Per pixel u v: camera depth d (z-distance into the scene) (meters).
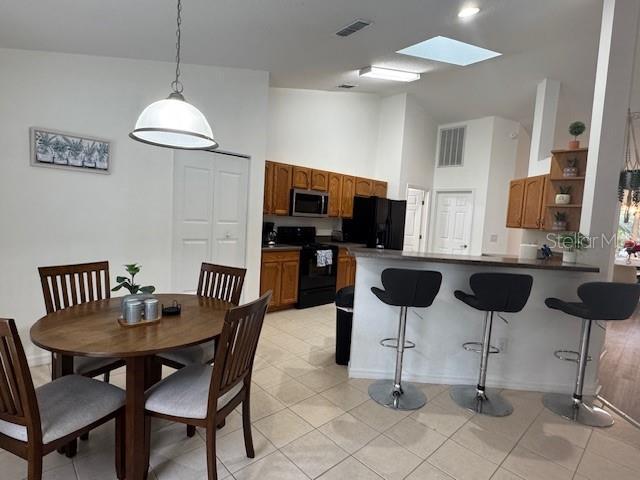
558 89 4.59
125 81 3.09
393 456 2.00
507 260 2.84
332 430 2.20
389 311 2.89
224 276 2.58
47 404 1.52
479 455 2.05
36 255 2.75
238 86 3.79
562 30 3.23
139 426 1.63
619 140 2.75
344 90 5.39
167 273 3.46
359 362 2.91
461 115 6.16
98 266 2.41
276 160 5.10
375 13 2.68
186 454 1.93
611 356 3.70
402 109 5.87
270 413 2.36
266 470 1.84
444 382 2.90
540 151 4.63
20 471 1.73
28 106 2.65
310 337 3.77
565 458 2.06
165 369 2.93
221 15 2.52
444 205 6.64
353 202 5.72
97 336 1.66
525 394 2.82
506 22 3.04
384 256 2.63
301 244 5.19
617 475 1.94
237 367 1.69
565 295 2.83
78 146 2.87
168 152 3.38
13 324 1.23
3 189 2.59
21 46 2.57
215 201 3.77
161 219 3.38
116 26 2.50
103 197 3.04
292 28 2.84
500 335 2.87
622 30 2.68
